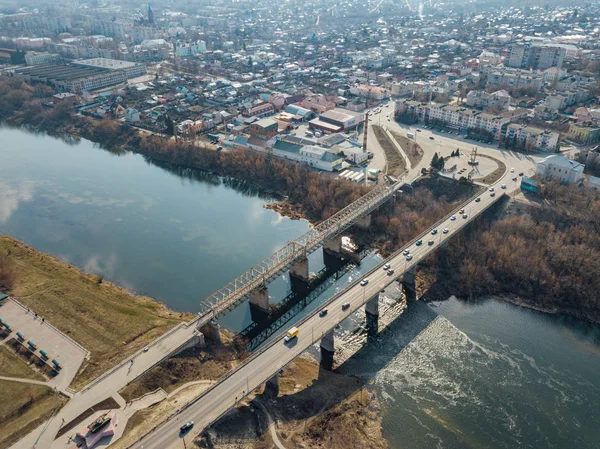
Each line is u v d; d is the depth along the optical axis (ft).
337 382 596.70
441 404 568.41
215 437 483.10
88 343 621.31
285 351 574.15
